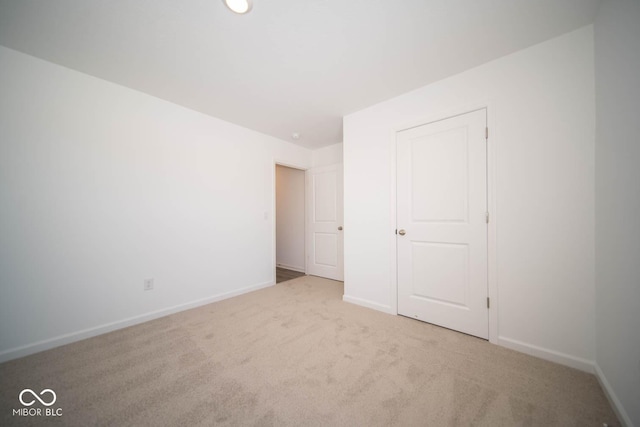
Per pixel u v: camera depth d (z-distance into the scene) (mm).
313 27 1414
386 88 2121
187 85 2061
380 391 1264
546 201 1537
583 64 1424
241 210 2994
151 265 2219
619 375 1103
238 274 2945
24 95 1640
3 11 1263
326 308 2449
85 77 1884
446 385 1306
